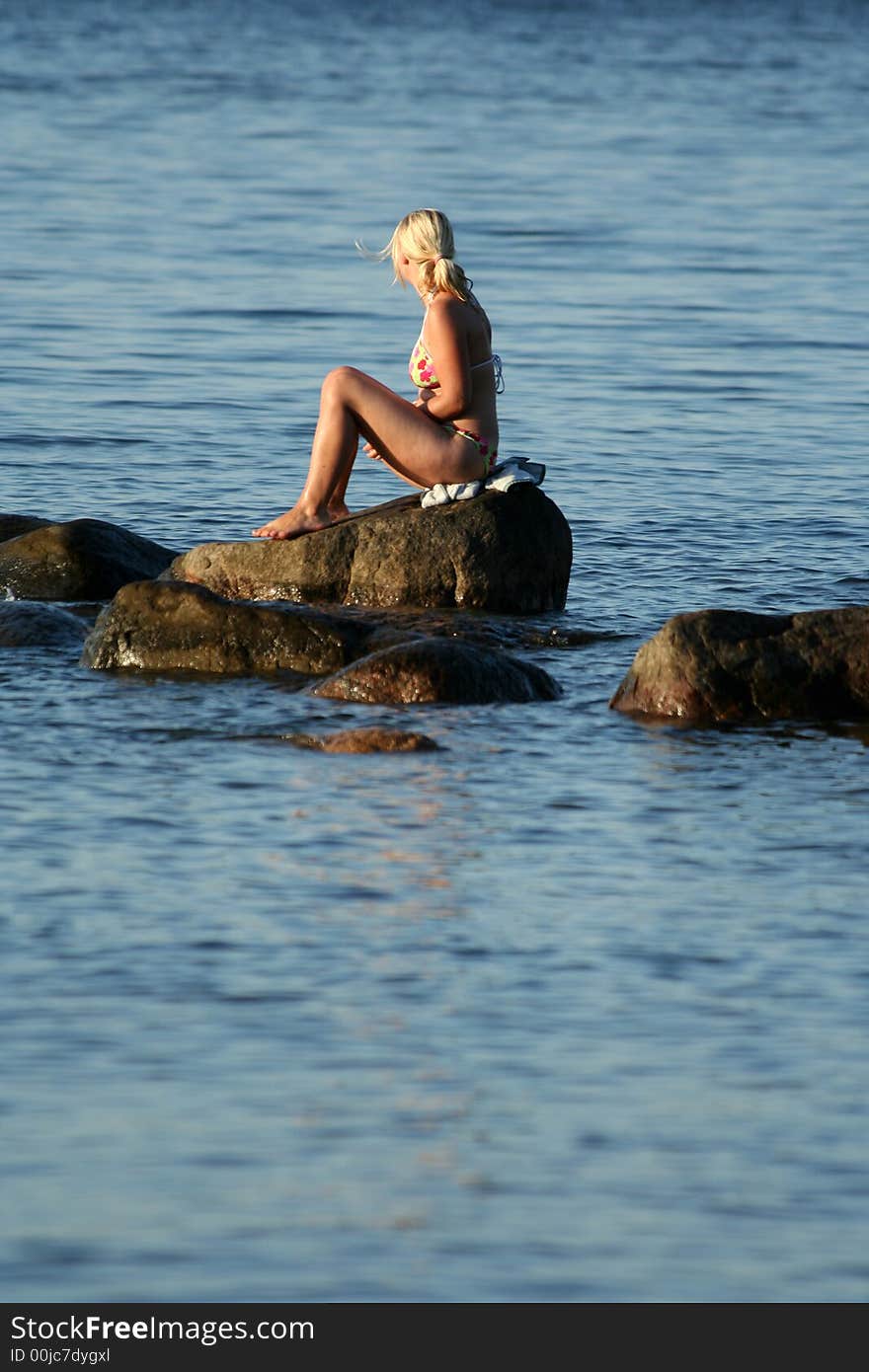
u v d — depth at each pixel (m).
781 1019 19.56
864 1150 16.89
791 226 96.12
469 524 37.47
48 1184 16.06
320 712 30.77
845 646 31.34
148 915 21.95
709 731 30.17
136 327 69.06
